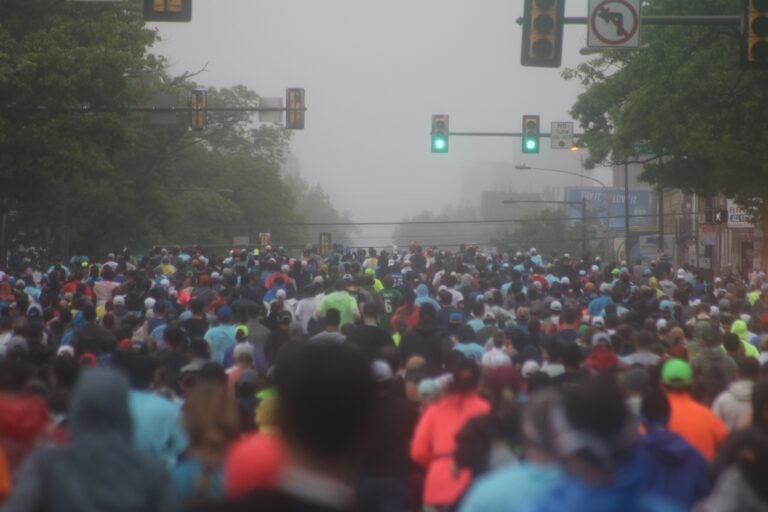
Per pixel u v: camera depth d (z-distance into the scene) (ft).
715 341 126.41
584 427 39.24
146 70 505.66
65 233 503.61
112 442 46.75
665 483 67.67
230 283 267.18
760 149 306.96
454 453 78.48
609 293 239.71
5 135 305.53
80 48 313.12
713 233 433.89
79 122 324.60
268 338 154.10
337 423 33.06
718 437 81.61
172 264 368.07
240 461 35.27
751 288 358.23
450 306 198.39
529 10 164.25
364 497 76.18
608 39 170.30
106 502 45.62
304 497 32.55
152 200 579.48
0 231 472.85
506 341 151.64
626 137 410.52
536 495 43.80
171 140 593.01
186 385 99.09
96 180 536.83
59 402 86.33
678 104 314.55
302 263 345.51
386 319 200.64
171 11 178.19
